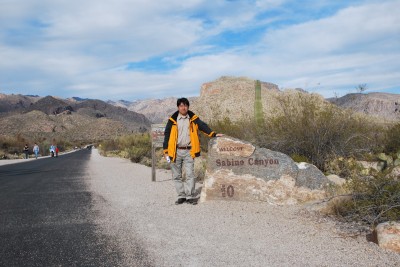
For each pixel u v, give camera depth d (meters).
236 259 4.75
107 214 7.49
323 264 4.55
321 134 11.98
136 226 6.46
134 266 4.61
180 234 5.89
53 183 13.23
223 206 7.84
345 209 6.73
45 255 5.07
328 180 8.23
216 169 8.43
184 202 8.39
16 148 58.97
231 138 8.45
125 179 13.45
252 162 8.34
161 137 12.66
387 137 12.57
